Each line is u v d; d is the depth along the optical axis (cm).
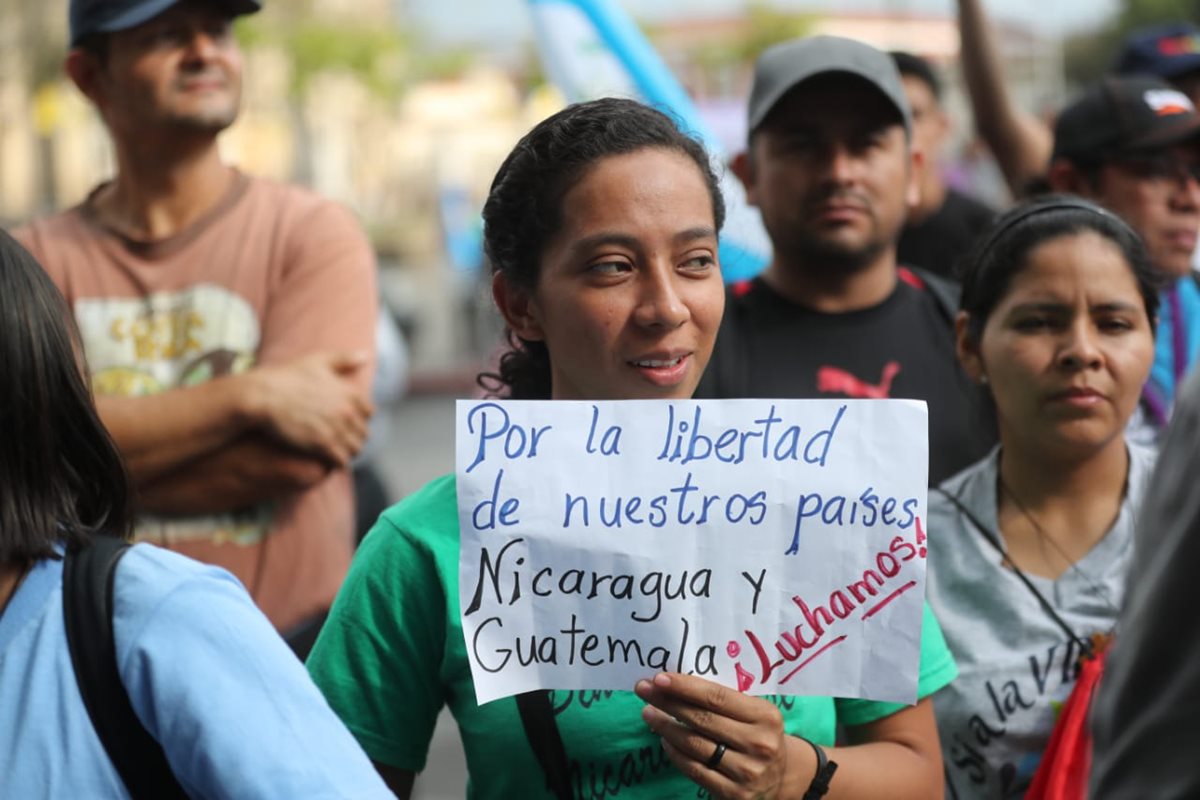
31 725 172
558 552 210
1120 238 286
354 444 350
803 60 354
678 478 210
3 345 180
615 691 217
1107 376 280
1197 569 149
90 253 356
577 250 214
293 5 2984
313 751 175
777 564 209
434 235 3075
